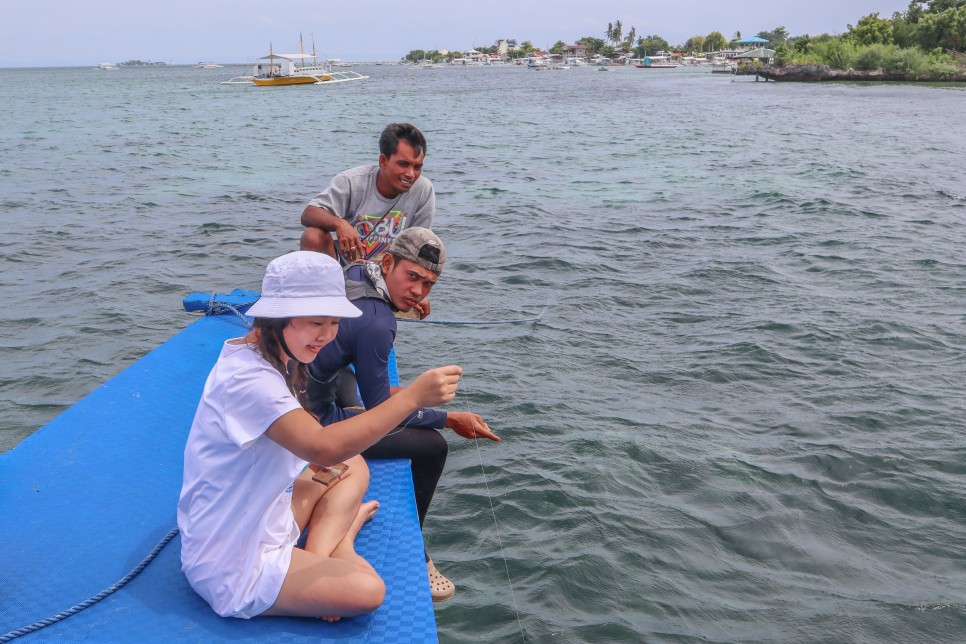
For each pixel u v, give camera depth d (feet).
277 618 9.03
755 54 590.14
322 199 15.15
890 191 63.82
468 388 24.98
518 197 62.64
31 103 216.54
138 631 8.72
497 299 34.94
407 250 11.41
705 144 102.63
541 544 16.98
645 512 18.22
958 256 41.91
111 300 33.09
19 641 8.52
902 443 21.54
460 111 176.55
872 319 31.71
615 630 14.40
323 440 8.16
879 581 16.02
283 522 9.29
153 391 15.12
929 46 331.98
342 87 334.65
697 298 34.94
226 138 111.24
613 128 129.39
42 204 56.44
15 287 34.99
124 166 79.61
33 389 24.02
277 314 8.18
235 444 8.34
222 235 46.91
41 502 11.30
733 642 14.19
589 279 38.01
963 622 14.74
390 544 10.68
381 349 11.37
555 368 26.84
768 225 50.72
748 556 16.78
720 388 25.32
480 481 19.53
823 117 147.54
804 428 22.44
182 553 9.04
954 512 18.40
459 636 14.26
